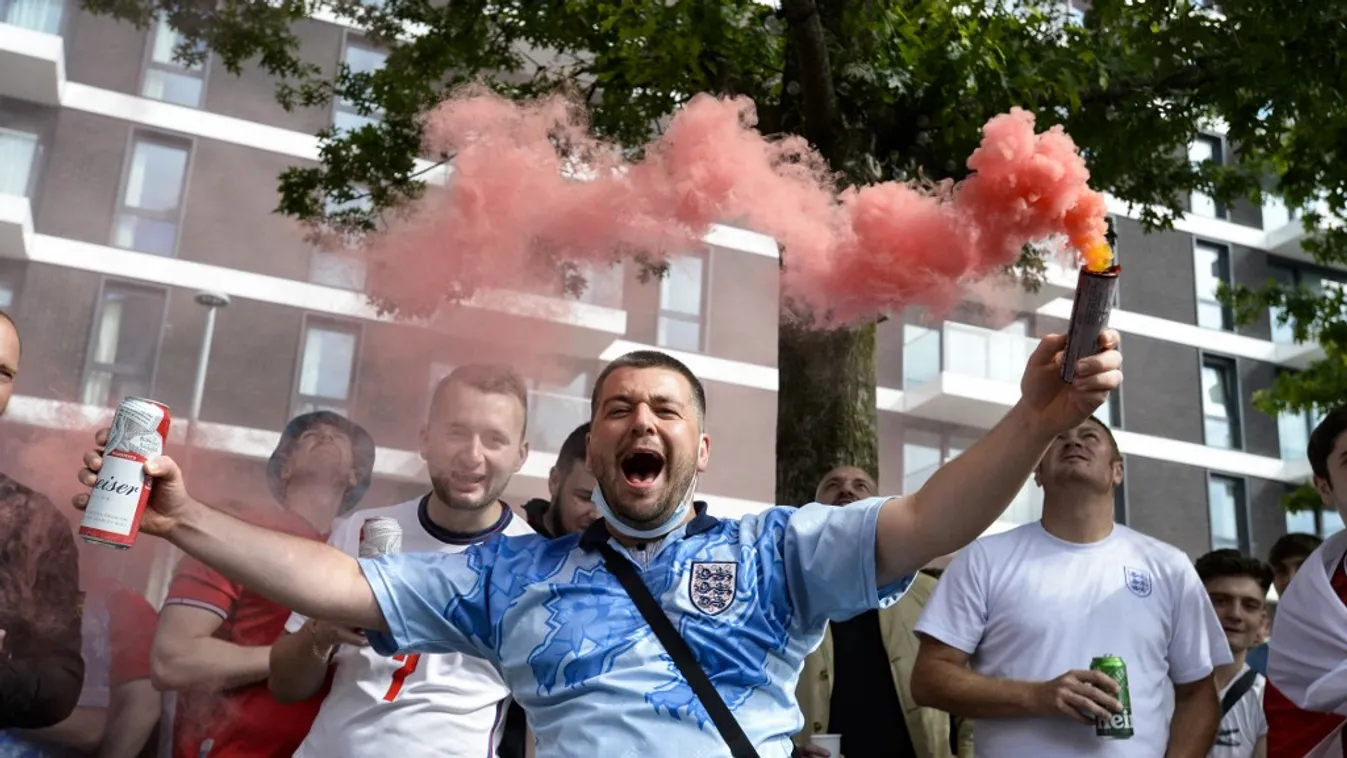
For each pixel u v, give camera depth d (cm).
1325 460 345
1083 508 344
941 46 548
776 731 215
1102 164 617
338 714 299
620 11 553
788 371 578
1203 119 698
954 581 348
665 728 208
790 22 515
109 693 318
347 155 655
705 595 218
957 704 328
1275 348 2155
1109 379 195
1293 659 331
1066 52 568
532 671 220
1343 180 702
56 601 306
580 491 370
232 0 722
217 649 303
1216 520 2053
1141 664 328
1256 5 545
